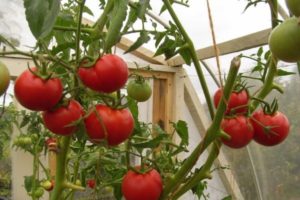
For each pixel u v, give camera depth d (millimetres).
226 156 2324
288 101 1752
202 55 2041
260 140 660
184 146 840
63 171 678
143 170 637
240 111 641
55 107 528
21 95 496
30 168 2113
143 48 2266
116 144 565
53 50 609
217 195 2471
